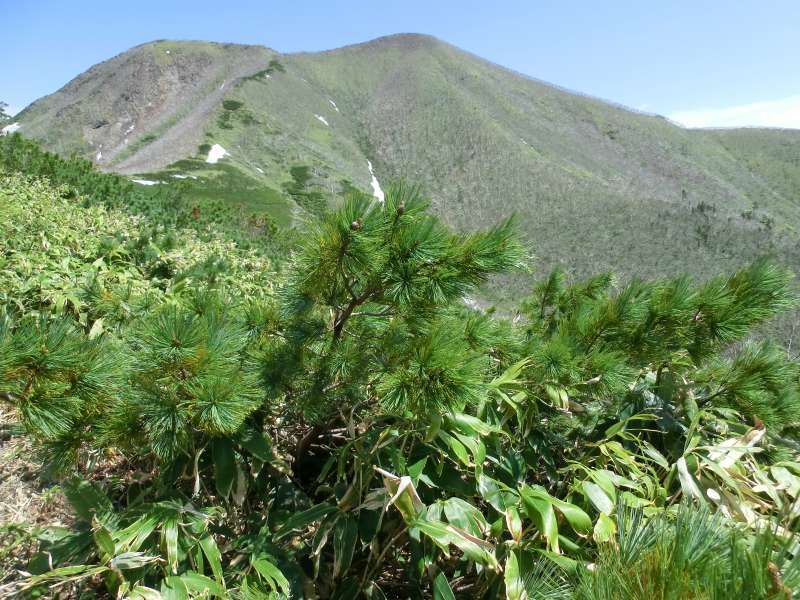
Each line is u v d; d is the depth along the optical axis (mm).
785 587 1133
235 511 2156
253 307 2404
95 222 8273
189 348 1774
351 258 1803
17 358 1531
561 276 3441
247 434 2074
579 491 2090
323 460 2555
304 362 2098
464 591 2098
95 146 179125
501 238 1891
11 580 1972
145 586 1719
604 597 1348
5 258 4777
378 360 2047
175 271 5707
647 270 108062
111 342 1938
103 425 1789
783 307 2541
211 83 197500
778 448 2676
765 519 1969
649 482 2180
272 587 1725
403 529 1900
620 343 2646
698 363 2715
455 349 1966
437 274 1878
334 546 1850
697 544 1385
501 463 2248
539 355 2459
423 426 2051
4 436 2715
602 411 2777
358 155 175500
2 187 9672
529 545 1852
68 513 2385
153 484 2111
